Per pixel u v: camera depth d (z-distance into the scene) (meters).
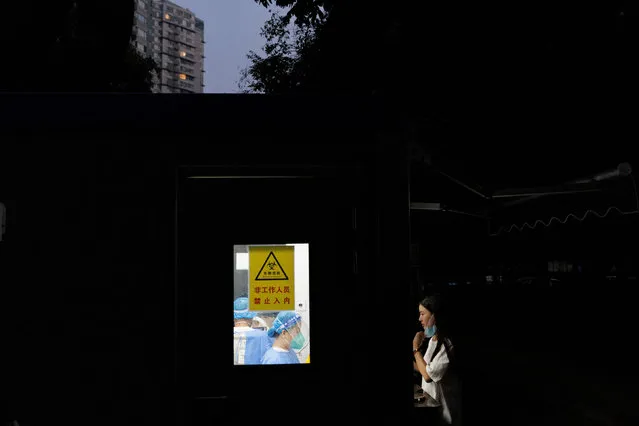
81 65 11.34
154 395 4.03
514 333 15.56
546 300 19.62
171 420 4.02
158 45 141.50
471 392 8.17
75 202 4.11
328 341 4.29
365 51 14.09
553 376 9.38
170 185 4.14
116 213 4.11
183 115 4.12
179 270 4.24
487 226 6.73
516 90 12.09
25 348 4.02
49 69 10.77
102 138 4.14
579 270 18.55
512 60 12.01
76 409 4.00
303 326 4.29
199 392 4.21
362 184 4.35
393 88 12.91
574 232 7.25
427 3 12.16
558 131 11.34
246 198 4.34
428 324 4.82
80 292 4.07
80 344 4.04
